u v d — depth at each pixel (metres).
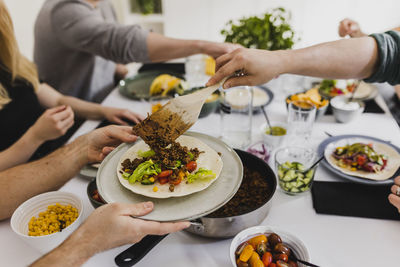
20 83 1.57
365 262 0.82
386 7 3.03
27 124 1.56
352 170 1.10
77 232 0.74
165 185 0.86
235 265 0.74
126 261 0.74
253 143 1.31
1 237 0.92
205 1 3.27
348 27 1.58
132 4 3.42
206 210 0.78
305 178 1.01
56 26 1.78
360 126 1.40
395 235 0.90
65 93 2.06
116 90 1.80
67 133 1.87
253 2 3.22
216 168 0.90
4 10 1.32
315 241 0.88
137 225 0.72
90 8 1.82
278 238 0.79
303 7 3.17
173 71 1.97
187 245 0.88
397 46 1.07
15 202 0.97
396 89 1.65
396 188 0.93
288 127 1.34
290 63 1.04
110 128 1.06
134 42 1.68
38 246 0.83
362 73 1.12
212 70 1.88
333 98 1.49
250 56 0.99
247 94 1.31
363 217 0.95
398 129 1.38
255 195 0.94
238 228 0.84
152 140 0.91
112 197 0.83
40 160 1.07
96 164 1.11
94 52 1.80
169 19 3.41
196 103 0.91
